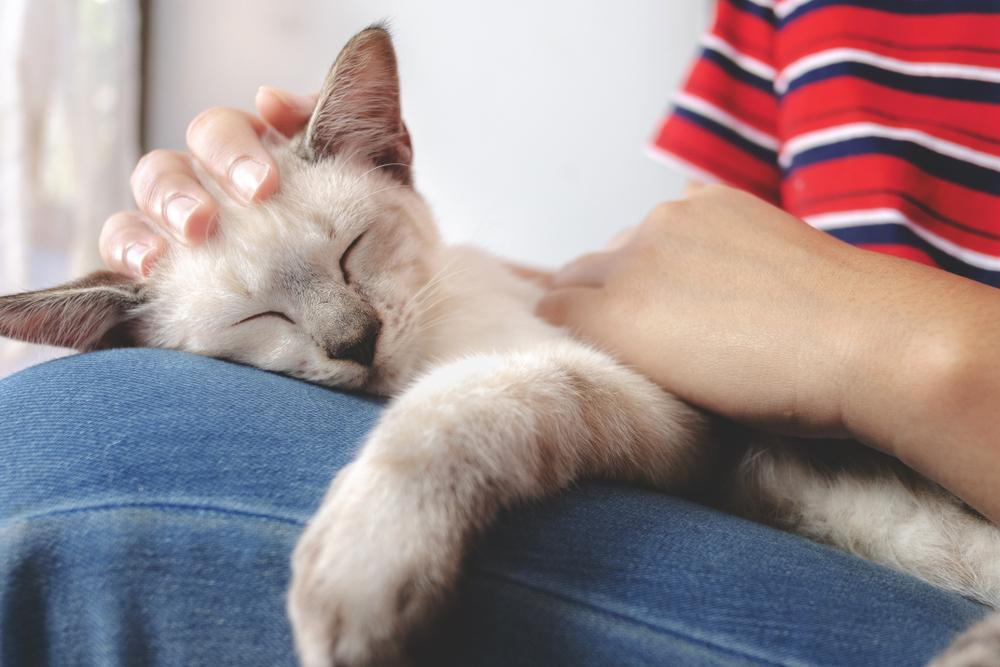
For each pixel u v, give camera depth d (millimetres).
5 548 304
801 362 368
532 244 847
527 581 312
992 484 333
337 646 301
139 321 445
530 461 350
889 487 407
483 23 803
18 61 688
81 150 750
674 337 407
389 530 313
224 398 347
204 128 424
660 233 448
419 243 470
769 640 304
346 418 358
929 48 503
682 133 567
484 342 442
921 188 483
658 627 305
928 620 318
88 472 316
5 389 351
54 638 308
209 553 308
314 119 462
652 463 399
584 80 797
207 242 431
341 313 422
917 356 344
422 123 839
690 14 759
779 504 425
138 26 842
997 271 460
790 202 530
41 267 728
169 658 308
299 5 852
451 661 308
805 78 522
